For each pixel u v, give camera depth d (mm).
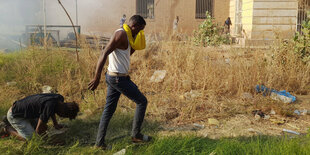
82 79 6348
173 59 6941
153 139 3803
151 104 5184
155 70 7055
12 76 6660
